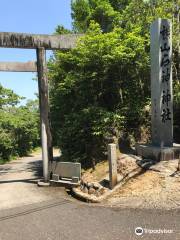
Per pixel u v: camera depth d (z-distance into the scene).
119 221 6.49
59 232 6.20
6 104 27.19
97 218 6.80
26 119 28.20
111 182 8.53
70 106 13.09
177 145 10.26
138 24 12.68
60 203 8.40
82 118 11.32
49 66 13.67
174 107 11.80
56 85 13.35
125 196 7.95
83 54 11.03
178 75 12.42
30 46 10.92
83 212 7.33
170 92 9.67
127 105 11.77
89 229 6.21
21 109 29.72
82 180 10.04
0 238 6.10
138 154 10.18
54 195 9.47
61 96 13.08
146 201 7.38
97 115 11.07
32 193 9.85
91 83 11.60
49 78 13.84
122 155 10.29
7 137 23.92
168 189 7.58
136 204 7.37
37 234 6.18
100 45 10.74
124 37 11.81
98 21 19.14
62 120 13.55
